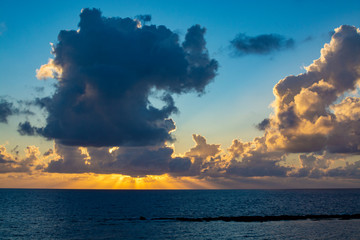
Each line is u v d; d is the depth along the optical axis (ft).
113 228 219.00
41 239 180.55
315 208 402.52
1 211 348.79
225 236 183.62
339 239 173.27
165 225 230.68
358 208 401.49
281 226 220.23
